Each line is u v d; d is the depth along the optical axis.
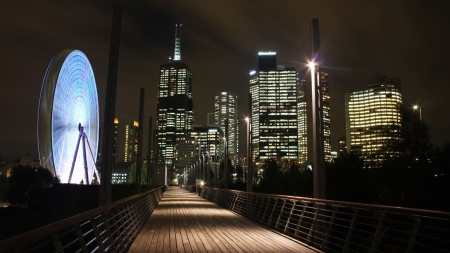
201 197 55.94
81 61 80.00
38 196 56.41
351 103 126.62
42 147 67.12
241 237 14.41
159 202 41.16
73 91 76.75
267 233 15.54
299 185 25.44
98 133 92.94
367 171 18.34
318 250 11.48
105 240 8.70
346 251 9.91
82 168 81.31
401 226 11.76
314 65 13.67
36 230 4.53
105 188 12.35
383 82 120.88
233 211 26.95
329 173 18.66
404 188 14.69
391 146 31.22
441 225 10.59
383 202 14.72
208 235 14.92
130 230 13.34
